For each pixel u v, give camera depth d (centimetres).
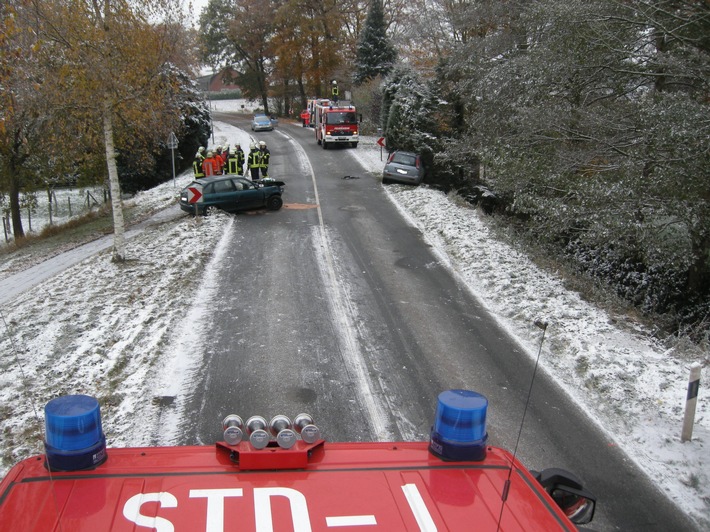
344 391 888
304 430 322
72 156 2247
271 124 5400
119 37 1485
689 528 618
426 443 352
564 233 1734
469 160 2719
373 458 328
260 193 2119
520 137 1547
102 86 1477
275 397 866
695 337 1129
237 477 304
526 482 318
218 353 1005
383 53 5169
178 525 267
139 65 1554
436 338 1085
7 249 2247
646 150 1232
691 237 1186
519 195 1472
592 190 1244
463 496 300
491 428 798
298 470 312
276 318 1160
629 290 1466
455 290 1343
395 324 1145
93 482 292
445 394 346
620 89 1497
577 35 1394
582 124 1460
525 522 284
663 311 1377
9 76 1351
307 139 4650
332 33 6197
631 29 1370
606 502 652
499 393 893
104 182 2828
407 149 3086
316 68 6262
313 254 1606
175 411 823
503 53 2167
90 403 309
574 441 771
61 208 3388
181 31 1708
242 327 1115
